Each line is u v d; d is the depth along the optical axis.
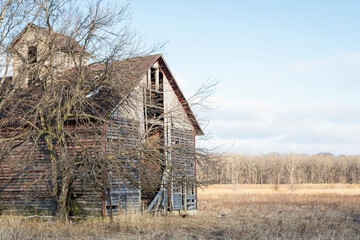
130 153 18.00
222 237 15.32
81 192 19.25
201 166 19.86
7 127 18.58
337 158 134.25
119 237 14.67
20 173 20.36
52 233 15.27
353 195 49.06
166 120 23.50
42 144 19.86
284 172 116.19
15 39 18.05
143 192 22.67
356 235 16.30
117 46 17.30
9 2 17.92
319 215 24.14
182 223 19.55
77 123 17.56
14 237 13.16
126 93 17.66
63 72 17.64
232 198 41.94
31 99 18.05
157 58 22.89
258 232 15.81
